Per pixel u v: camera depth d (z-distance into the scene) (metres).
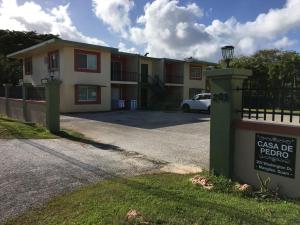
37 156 8.45
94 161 8.05
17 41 46.09
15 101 18.20
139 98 31.38
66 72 24.75
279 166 5.41
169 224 4.06
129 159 8.41
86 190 5.65
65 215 4.57
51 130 12.84
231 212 4.42
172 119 19.75
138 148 10.07
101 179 6.41
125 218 4.26
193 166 7.72
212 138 6.37
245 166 5.94
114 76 30.42
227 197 5.15
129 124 17.02
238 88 6.07
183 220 4.16
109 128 15.27
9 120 16.45
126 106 30.41
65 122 17.88
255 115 6.51
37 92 15.05
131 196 5.18
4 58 37.16
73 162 7.89
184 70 35.19
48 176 6.61
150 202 4.87
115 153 9.20
